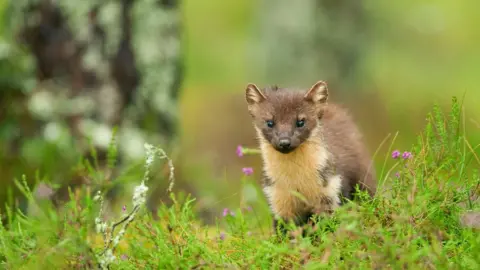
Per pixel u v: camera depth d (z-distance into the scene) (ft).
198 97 91.04
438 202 25.46
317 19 87.10
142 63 44.88
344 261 23.24
